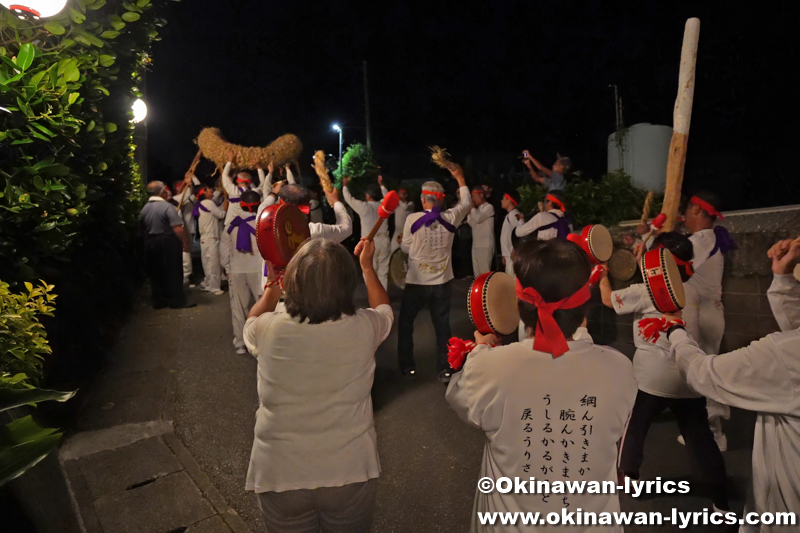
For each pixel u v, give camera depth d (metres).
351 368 1.85
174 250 8.05
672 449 3.84
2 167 2.83
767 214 4.75
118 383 4.96
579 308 1.57
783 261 2.24
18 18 2.96
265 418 1.85
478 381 1.59
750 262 4.53
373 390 5.03
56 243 3.12
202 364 5.56
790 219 4.46
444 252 5.13
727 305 4.70
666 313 2.07
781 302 2.25
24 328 2.18
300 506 1.84
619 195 6.36
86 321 5.00
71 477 3.35
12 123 2.81
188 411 4.43
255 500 3.24
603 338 6.07
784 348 1.67
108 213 5.87
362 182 14.91
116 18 4.04
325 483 1.81
